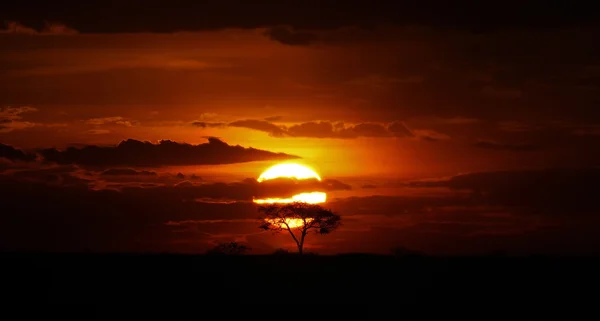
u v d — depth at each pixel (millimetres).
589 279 68125
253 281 66062
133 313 51500
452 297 58312
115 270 72125
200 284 63875
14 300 55969
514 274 71688
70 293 58969
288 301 56156
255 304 54656
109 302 55375
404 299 57344
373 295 59000
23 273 68938
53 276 67500
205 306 53875
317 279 67312
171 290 60781
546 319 50406
